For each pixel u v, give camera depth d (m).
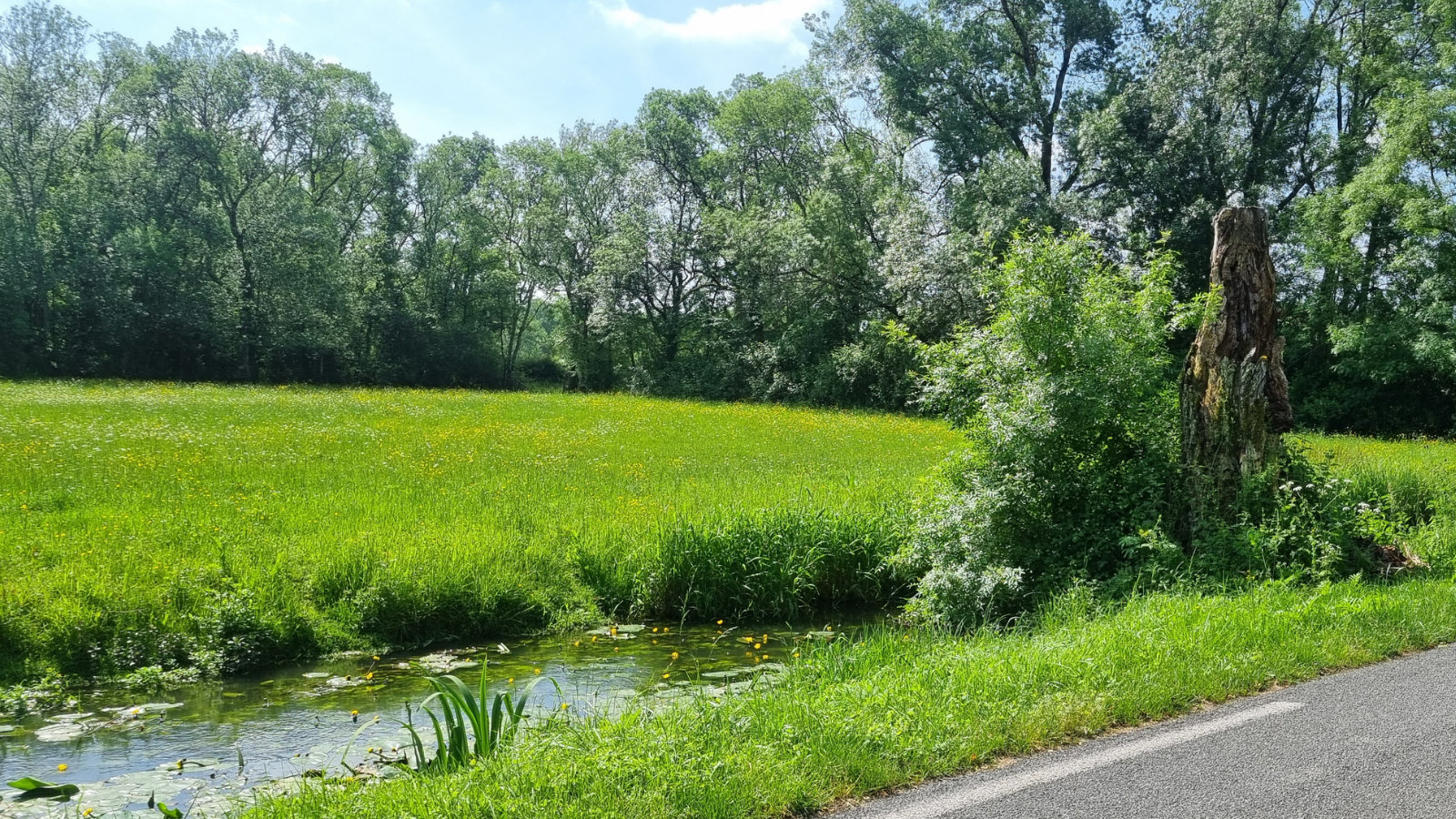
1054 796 3.73
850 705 4.82
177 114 53.50
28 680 7.12
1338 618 6.57
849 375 43.69
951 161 44.81
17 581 8.09
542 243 65.00
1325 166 40.53
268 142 57.72
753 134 54.22
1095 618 7.70
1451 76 33.16
